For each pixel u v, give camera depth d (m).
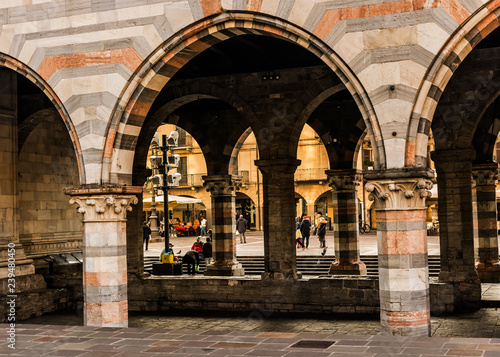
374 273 23.44
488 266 20.77
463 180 17.12
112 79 12.52
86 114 12.65
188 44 12.18
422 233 10.71
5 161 16.66
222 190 22.95
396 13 10.65
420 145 10.62
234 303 18.14
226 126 22.98
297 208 49.72
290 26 11.30
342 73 11.10
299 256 26.89
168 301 18.75
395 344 9.55
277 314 17.53
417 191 10.62
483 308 16.92
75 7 12.80
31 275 17.55
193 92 19.41
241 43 15.76
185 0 12.05
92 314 12.39
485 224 20.81
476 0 10.25
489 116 20.39
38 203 20.52
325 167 47.00
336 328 15.35
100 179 12.52
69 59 12.82
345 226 22.16
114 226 12.52
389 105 10.63
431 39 10.47
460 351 8.93
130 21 12.42
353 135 21.95
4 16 13.32
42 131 20.88
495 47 16.81
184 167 51.22
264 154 18.47
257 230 49.94
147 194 51.19
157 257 28.97
